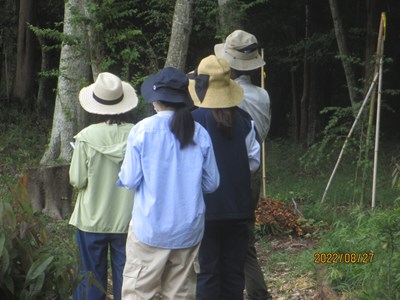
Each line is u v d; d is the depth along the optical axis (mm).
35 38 23625
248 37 6344
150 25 16875
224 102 5613
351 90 17234
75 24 11117
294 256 8594
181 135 5039
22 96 23594
